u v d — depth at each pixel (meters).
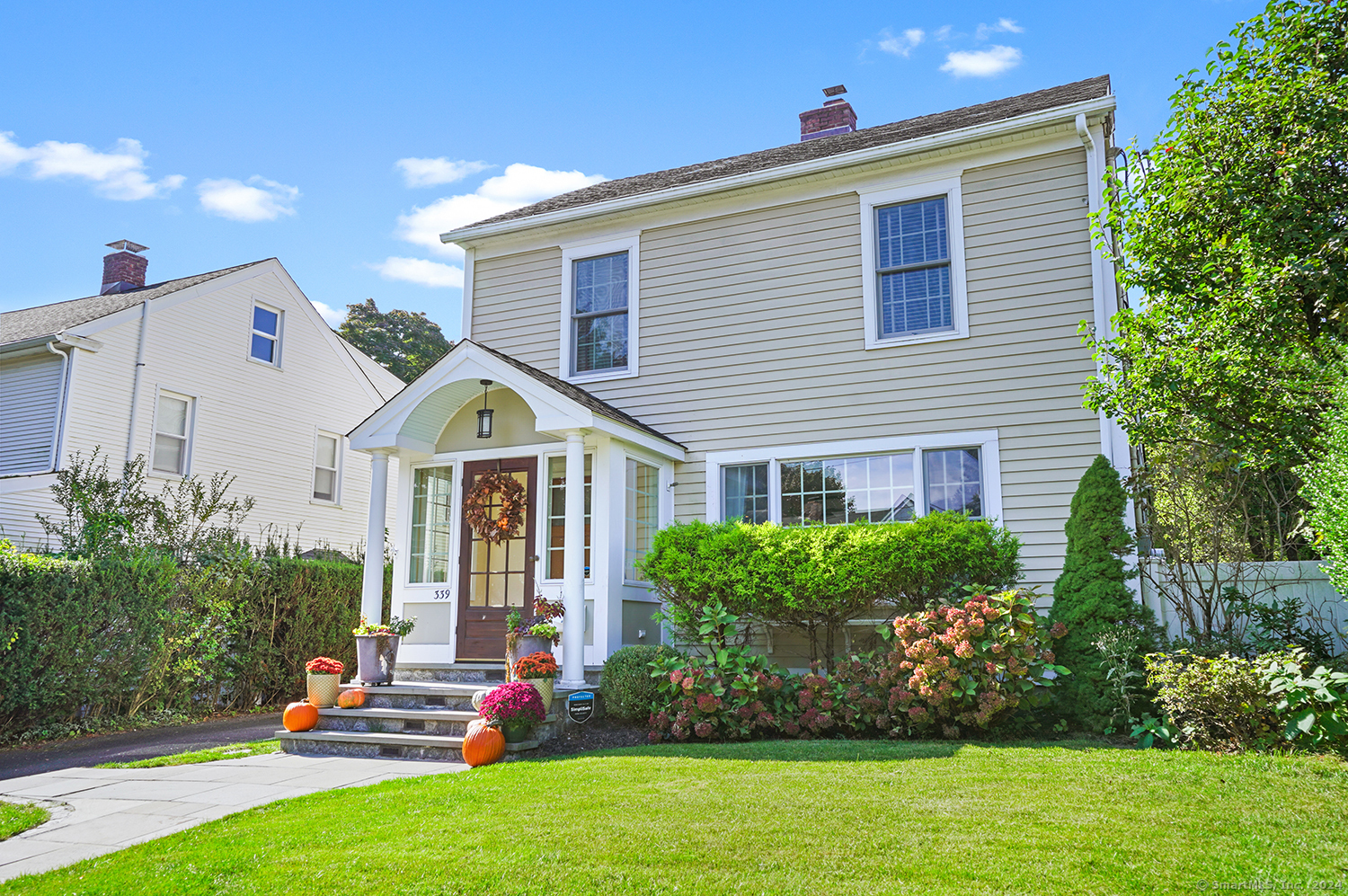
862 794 4.99
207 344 16.72
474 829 4.60
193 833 4.84
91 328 14.64
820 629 9.24
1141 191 7.29
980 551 7.82
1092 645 7.23
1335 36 6.77
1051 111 8.95
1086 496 7.77
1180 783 5.03
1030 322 9.09
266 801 5.76
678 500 10.33
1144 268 7.35
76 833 5.04
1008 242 9.30
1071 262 9.02
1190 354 6.77
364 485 20.14
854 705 7.38
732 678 7.66
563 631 8.68
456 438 10.41
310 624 12.09
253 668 11.33
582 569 8.70
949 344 9.38
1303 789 4.80
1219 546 7.81
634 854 4.09
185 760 7.43
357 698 8.52
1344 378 5.71
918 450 9.33
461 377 9.49
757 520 9.95
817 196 10.25
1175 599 7.79
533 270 11.69
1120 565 7.50
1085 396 7.70
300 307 18.95
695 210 10.81
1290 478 7.97
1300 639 7.25
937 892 3.52
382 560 9.77
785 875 3.76
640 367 10.78
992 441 9.04
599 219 11.23
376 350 31.17
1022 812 4.54
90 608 9.11
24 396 14.70
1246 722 6.08
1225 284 6.95
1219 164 7.00
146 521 11.47
